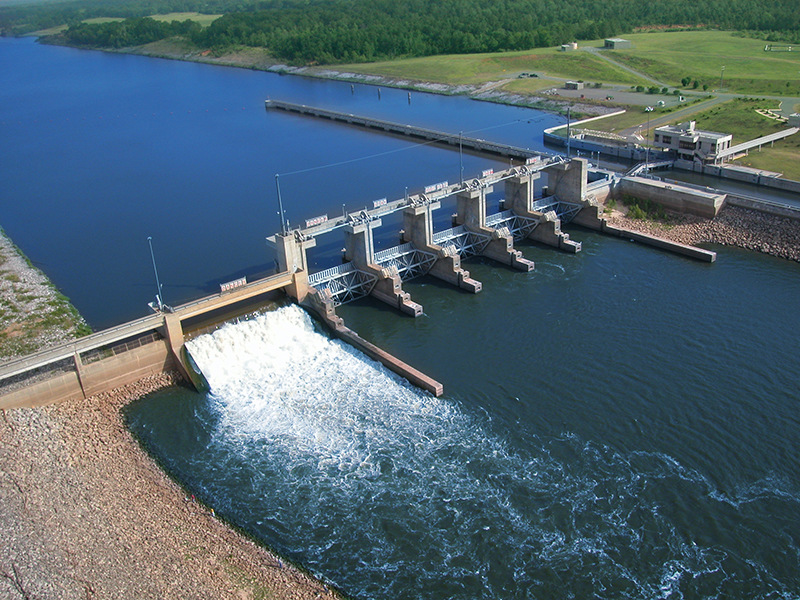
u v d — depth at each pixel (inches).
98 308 4320.9
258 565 2477.9
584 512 2704.2
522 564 2492.6
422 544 2576.3
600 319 4074.8
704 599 2357.3
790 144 6707.7
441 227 5359.3
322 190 6427.2
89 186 6806.1
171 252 5118.1
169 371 3627.0
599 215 5438.0
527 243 5324.8
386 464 2970.0
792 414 3176.7
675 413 3221.0
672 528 2625.5
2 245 5378.9
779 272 4584.2
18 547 2399.1
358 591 2394.2
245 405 3393.2
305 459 3011.8
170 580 2351.1
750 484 2815.0
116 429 3221.0
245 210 5954.7
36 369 3373.5
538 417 3233.3
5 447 2913.4
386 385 3523.6
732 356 3631.9
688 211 5462.6
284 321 3919.8
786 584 2404.0
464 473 2910.9
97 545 2461.9
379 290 4439.0
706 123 7662.4
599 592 2385.6
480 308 4293.8
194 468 2967.5
